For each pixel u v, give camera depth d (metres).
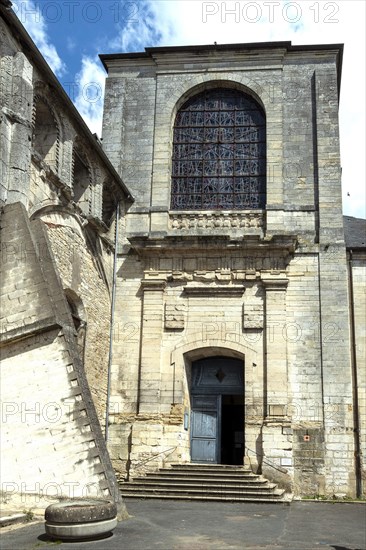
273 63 25.84
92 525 11.58
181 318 23.50
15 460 13.47
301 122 25.19
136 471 22.02
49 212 18.19
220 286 23.56
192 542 11.76
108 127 25.83
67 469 13.32
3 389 13.88
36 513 13.18
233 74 25.92
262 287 23.50
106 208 24.45
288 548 11.52
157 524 13.91
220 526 14.02
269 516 16.22
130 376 23.22
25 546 11.02
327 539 12.74
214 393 23.95
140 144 25.66
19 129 16.23
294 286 23.47
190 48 26.11
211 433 23.62
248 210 24.52
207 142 25.83
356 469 21.62
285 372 22.47
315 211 24.19
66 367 13.80
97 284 22.28
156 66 26.48
